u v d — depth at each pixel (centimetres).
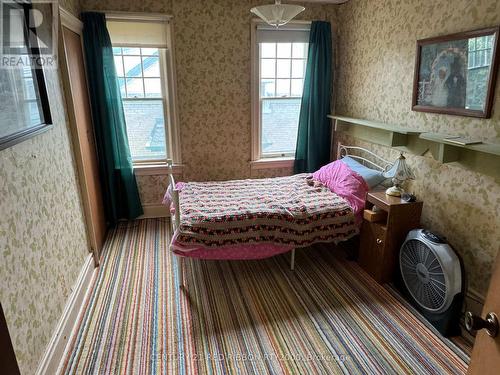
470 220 233
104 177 364
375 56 330
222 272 288
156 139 390
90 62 333
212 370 188
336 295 256
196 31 358
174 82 367
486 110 213
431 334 216
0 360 93
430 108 260
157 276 280
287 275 284
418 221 262
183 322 226
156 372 186
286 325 224
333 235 280
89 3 328
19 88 167
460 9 231
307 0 369
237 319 229
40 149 195
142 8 340
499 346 83
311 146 407
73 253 240
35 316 168
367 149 355
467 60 225
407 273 246
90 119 341
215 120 390
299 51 396
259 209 269
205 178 407
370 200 276
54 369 182
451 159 233
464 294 209
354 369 189
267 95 402
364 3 341
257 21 367
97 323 223
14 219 156
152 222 392
